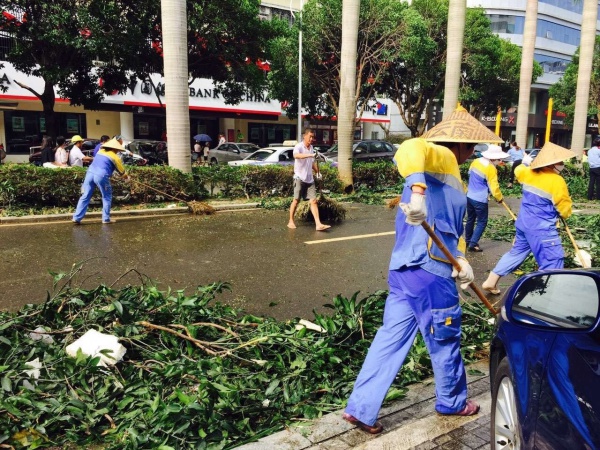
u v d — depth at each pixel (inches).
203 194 559.2
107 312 172.6
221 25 679.7
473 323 208.1
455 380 133.2
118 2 651.5
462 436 128.3
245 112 1439.5
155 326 170.2
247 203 539.5
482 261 341.7
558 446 80.4
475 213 366.3
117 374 151.8
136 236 382.0
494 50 1095.6
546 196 229.1
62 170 471.2
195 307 189.2
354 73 659.4
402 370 159.5
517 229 245.0
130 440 119.5
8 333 165.6
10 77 1089.4
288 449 122.3
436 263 122.0
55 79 649.6
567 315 104.1
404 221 125.4
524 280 119.2
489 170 328.2
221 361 154.4
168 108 531.2
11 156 1190.3
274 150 815.1
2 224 411.8
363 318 188.2
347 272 301.1
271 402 140.9
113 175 489.4
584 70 1010.7
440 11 984.9
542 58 2202.3
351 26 641.0
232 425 128.9
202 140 1187.3
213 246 357.7
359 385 129.1
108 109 1230.9
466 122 130.0
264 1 1387.8
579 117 1024.2
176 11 513.7
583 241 366.3
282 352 169.5
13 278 273.0
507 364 111.4
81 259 313.7
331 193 652.7
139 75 765.3
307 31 880.9
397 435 128.0
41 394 136.5
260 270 301.0
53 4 599.8
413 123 1120.8
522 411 94.9
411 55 816.9
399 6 847.1
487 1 2100.1
